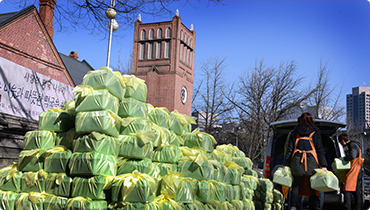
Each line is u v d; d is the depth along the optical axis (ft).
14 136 21.72
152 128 12.57
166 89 126.31
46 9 75.20
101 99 10.94
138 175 10.61
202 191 12.51
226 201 13.88
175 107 125.29
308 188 15.44
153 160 12.79
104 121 10.73
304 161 14.38
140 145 11.43
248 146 84.02
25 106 39.60
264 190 20.02
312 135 14.73
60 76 64.80
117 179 10.41
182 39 134.00
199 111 104.53
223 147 20.26
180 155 13.42
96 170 10.37
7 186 11.48
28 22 57.62
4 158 20.39
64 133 12.16
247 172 19.27
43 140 11.82
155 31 132.26
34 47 58.90
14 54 54.95
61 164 11.03
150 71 128.36
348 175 16.90
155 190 10.74
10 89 37.22
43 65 60.90
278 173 14.76
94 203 10.16
